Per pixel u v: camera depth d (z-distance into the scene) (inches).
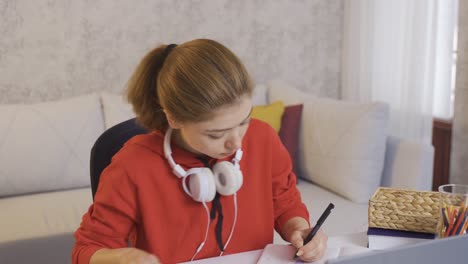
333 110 97.1
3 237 77.8
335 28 128.0
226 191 42.1
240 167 46.7
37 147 94.5
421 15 101.6
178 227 44.0
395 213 44.4
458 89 101.3
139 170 42.7
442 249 28.8
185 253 44.4
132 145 44.0
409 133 107.1
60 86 109.8
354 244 43.8
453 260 29.2
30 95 108.3
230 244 45.8
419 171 85.7
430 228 43.6
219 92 36.3
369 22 115.9
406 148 88.7
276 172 49.5
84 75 111.0
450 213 40.5
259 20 121.6
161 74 39.2
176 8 114.8
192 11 116.0
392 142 92.2
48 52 107.8
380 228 45.1
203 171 42.0
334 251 42.1
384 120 90.3
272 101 114.9
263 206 47.9
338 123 94.6
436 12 99.3
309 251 39.9
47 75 108.5
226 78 36.7
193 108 36.6
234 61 37.8
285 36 124.3
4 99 106.7
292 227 47.4
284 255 41.3
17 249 77.6
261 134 48.3
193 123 37.5
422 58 102.7
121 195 42.5
